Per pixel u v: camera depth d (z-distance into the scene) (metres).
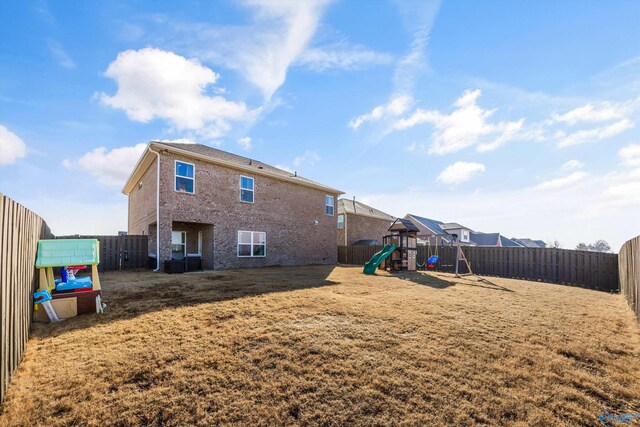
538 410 2.63
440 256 17.28
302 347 3.83
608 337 4.61
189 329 4.43
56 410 2.51
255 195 15.84
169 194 12.44
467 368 3.38
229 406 2.62
